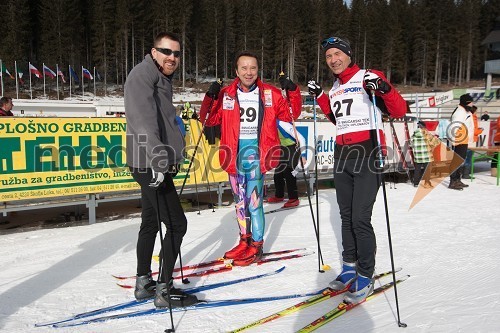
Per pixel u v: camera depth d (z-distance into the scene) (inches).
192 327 90.6
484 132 384.5
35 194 181.8
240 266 132.1
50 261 136.8
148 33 2049.7
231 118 133.0
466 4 2578.7
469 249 149.1
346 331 88.1
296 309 99.3
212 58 2210.9
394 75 2583.7
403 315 95.1
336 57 109.0
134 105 89.4
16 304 102.0
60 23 1772.9
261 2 2295.8
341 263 135.1
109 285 115.3
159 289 99.9
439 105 832.3
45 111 700.7
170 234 100.4
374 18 2433.6
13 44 1640.0
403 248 151.6
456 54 2568.9
